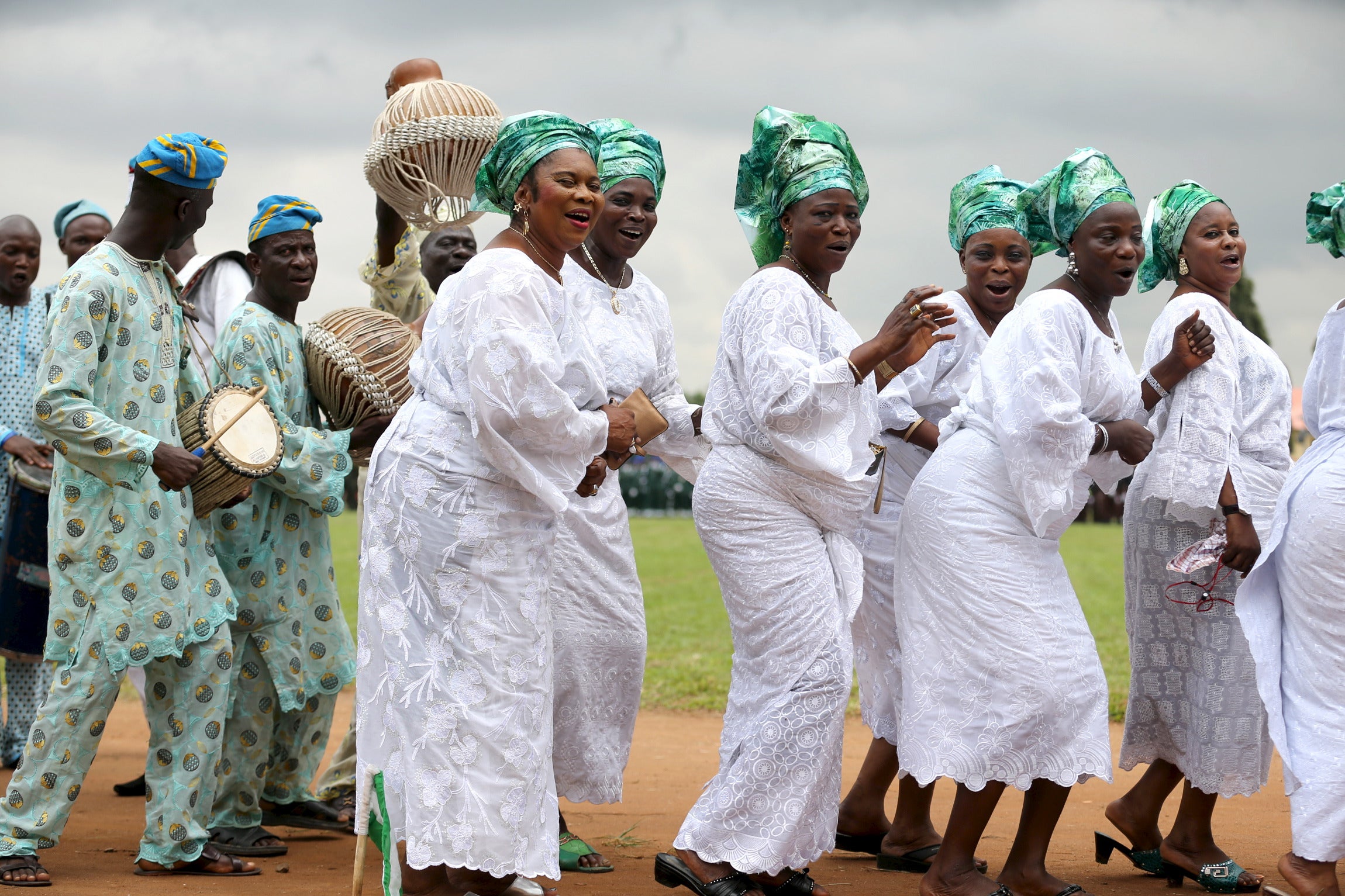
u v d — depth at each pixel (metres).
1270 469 5.27
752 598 4.64
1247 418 5.27
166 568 5.05
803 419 4.52
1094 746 4.57
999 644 4.56
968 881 4.65
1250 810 6.64
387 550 4.14
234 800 5.61
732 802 4.49
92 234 7.77
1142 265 5.64
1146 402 4.98
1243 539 4.98
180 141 5.10
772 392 4.50
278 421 5.49
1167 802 6.93
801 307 4.64
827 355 4.71
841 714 4.60
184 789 5.14
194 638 5.11
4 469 7.14
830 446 4.55
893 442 5.75
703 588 19.33
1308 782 4.61
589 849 5.46
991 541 4.63
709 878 4.49
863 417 4.66
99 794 6.91
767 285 4.66
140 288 5.13
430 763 4.00
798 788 4.50
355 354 5.74
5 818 4.98
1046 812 4.69
